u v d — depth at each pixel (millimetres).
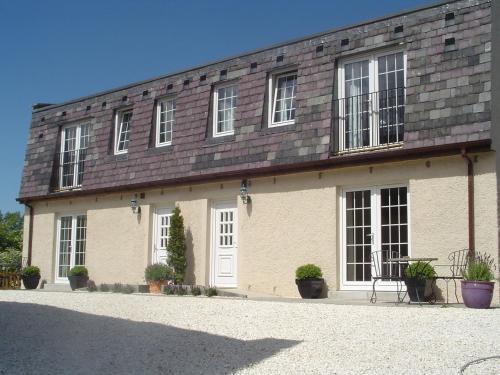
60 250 18719
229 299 11758
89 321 8867
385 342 6902
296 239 12961
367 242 12062
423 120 11344
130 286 14914
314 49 13414
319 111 12984
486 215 10523
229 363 6254
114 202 17047
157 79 16750
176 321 8734
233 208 14461
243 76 14664
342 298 12008
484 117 10641
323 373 5754
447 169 11031
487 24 11008
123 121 17797
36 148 19797
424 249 11117
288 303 10484
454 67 11203
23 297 12953
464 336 7066
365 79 12727
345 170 12359
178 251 14836
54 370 6215
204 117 15258
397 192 11789
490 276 9500
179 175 15328
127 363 6410
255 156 13844
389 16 12336
